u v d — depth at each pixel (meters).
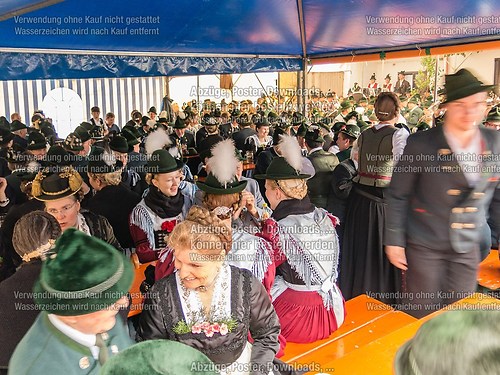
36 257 1.82
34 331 1.20
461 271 2.58
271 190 2.61
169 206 3.20
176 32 6.10
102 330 1.20
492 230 2.73
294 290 2.52
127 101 14.70
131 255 3.29
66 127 13.48
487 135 2.44
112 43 6.08
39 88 12.93
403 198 2.63
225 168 2.60
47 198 2.64
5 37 5.30
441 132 2.45
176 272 1.81
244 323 1.77
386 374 1.68
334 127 6.44
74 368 1.16
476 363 0.73
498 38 5.17
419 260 2.63
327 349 2.44
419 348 0.80
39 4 2.91
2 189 3.75
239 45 7.00
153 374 0.85
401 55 6.27
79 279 1.13
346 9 5.47
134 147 5.91
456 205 2.48
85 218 2.88
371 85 14.59
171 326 1.72
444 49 5.72
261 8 5.75
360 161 3.85
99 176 3.42
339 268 4.01
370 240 3.76
